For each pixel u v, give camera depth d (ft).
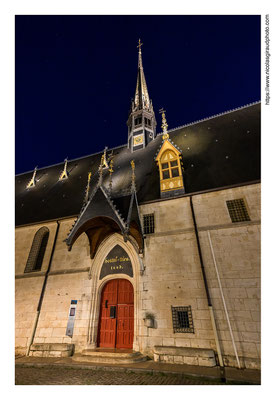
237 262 31.22
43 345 35.37
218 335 28.30
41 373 26.27
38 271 44.37
